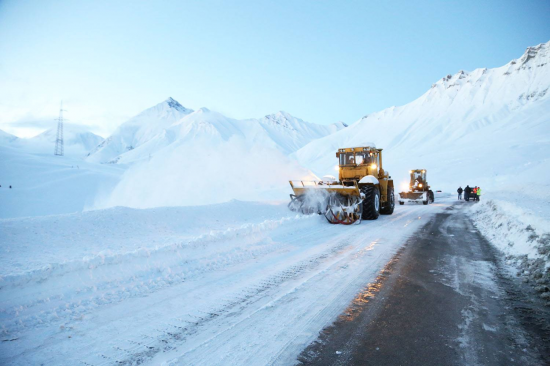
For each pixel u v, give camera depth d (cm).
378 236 660
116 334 238
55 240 452
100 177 8281
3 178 7675
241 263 443
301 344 224
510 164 5144
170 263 408
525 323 259
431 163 6775
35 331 241
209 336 235
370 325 254
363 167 1035
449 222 906
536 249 455
